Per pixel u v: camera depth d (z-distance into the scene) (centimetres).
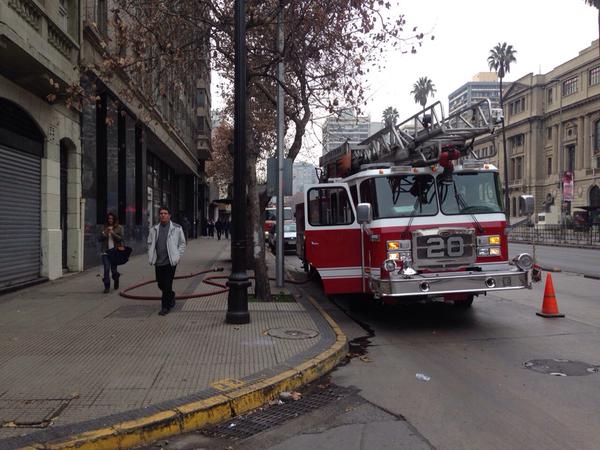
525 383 585
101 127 1700
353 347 766
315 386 588
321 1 1105
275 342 713
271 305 995
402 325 918
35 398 495
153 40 1231
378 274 870
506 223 900
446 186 896
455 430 459
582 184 6656
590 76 6562
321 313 926
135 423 438
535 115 7525
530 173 7662
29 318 853
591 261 2234
